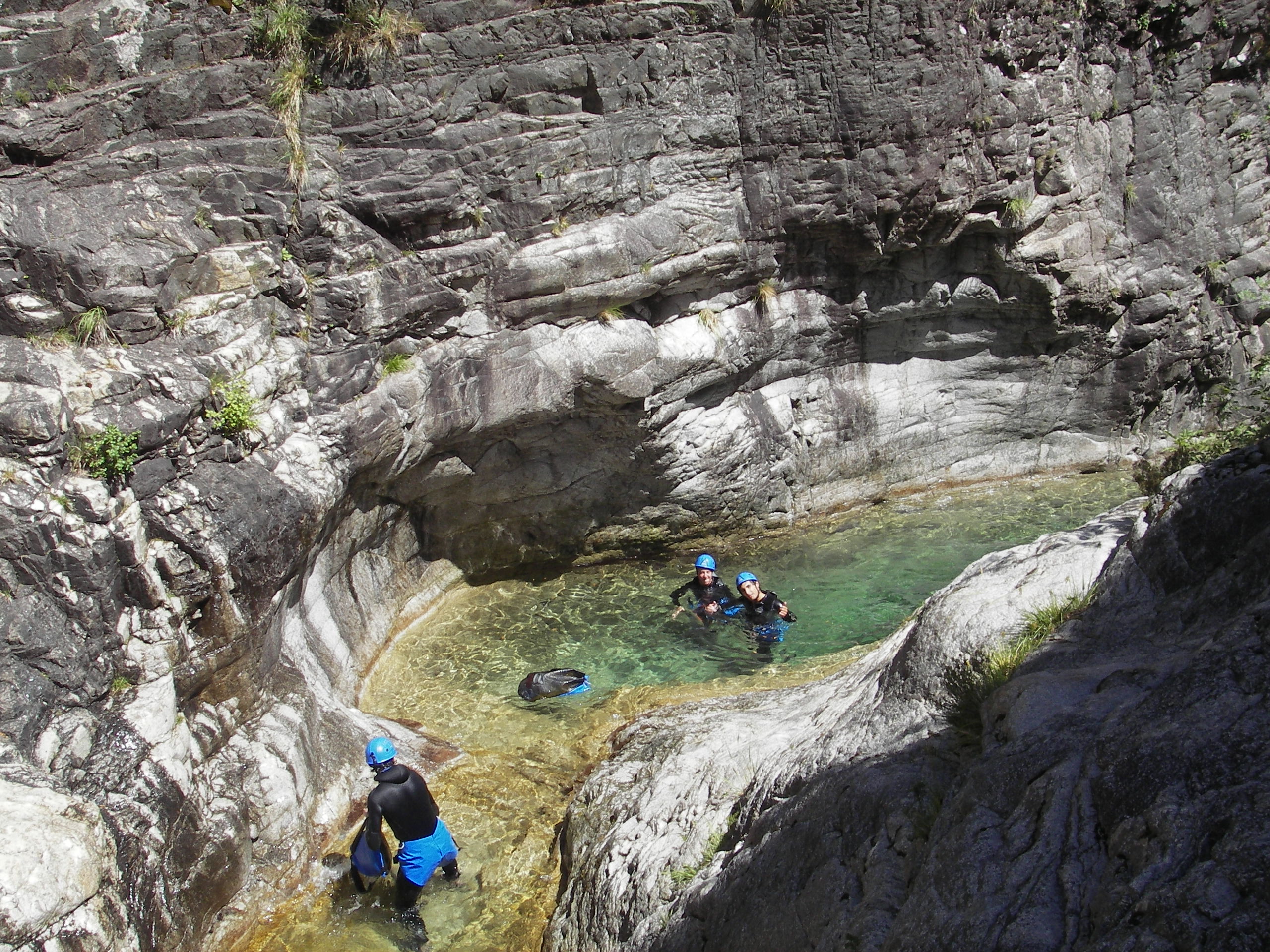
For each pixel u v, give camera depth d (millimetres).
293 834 6582
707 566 9711
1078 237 11125
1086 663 4344
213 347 6926
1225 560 4258
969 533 11234
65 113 6832
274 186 7625
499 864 6758
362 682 8641
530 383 9148
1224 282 12469
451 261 8617
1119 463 12680
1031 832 3494
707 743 6699
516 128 8703
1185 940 2641
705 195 9898
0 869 4570
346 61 7961
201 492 6488
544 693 8508
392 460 8664
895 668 5512
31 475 5637
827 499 11859
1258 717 3242
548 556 10828
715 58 9617
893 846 4148
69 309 6305
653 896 5543
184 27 7398
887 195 10164
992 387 12172
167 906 5539
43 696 5430
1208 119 12148
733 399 10938
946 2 9641
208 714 6457
